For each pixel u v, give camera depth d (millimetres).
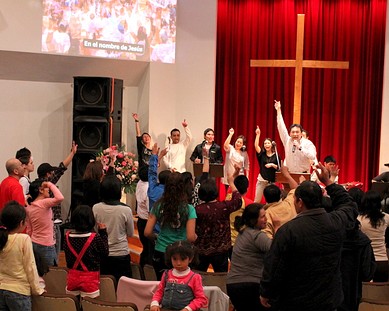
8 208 3834
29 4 8734
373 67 9914
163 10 9539
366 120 9969
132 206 9922
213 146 9289
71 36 8977
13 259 3760
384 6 9789
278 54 10016
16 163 5434
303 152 8383
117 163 8398
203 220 4777
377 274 4812
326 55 9977
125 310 3553
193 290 3510
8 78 9156
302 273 3309
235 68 10102
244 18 10023
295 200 3420
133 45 9344
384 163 9812
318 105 10094
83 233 4289
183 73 9797
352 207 3557
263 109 10141
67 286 4305
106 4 9133
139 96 9781
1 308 3795
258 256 4070
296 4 9984
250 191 10242
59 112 9508
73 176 8828
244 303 4094
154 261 4664
